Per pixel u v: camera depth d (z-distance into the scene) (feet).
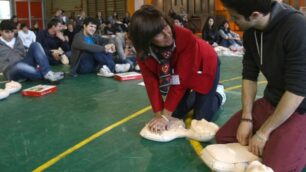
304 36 5.77
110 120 10.17
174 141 8.49
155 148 8.12
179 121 8.96
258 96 12.54
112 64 17.85
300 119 6.22
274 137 6.16
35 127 9.75
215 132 8.32
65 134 9.13
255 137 6.48
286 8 6.07
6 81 16.92
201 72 8.71
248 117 7.04
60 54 22.56
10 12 59.36
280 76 6.42
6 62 16.06
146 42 6.55
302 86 5.82
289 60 5.93
